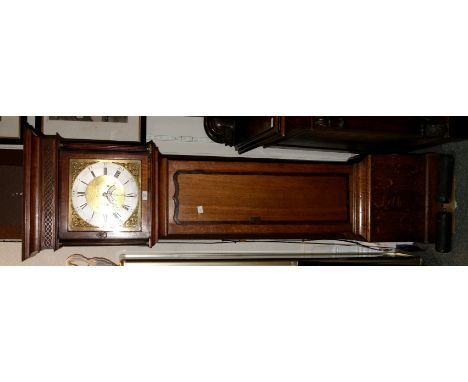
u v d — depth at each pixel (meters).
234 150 2.88
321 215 2.50
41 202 2.01
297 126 2.09
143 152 2.19
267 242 2.95
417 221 2.54
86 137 2.56
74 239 2.10
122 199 2.16
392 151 2.92
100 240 2.13
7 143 2.41
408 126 2.27
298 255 2.90
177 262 2.41
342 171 2.55
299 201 2.47
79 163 2.12
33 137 1.98
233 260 2.48
